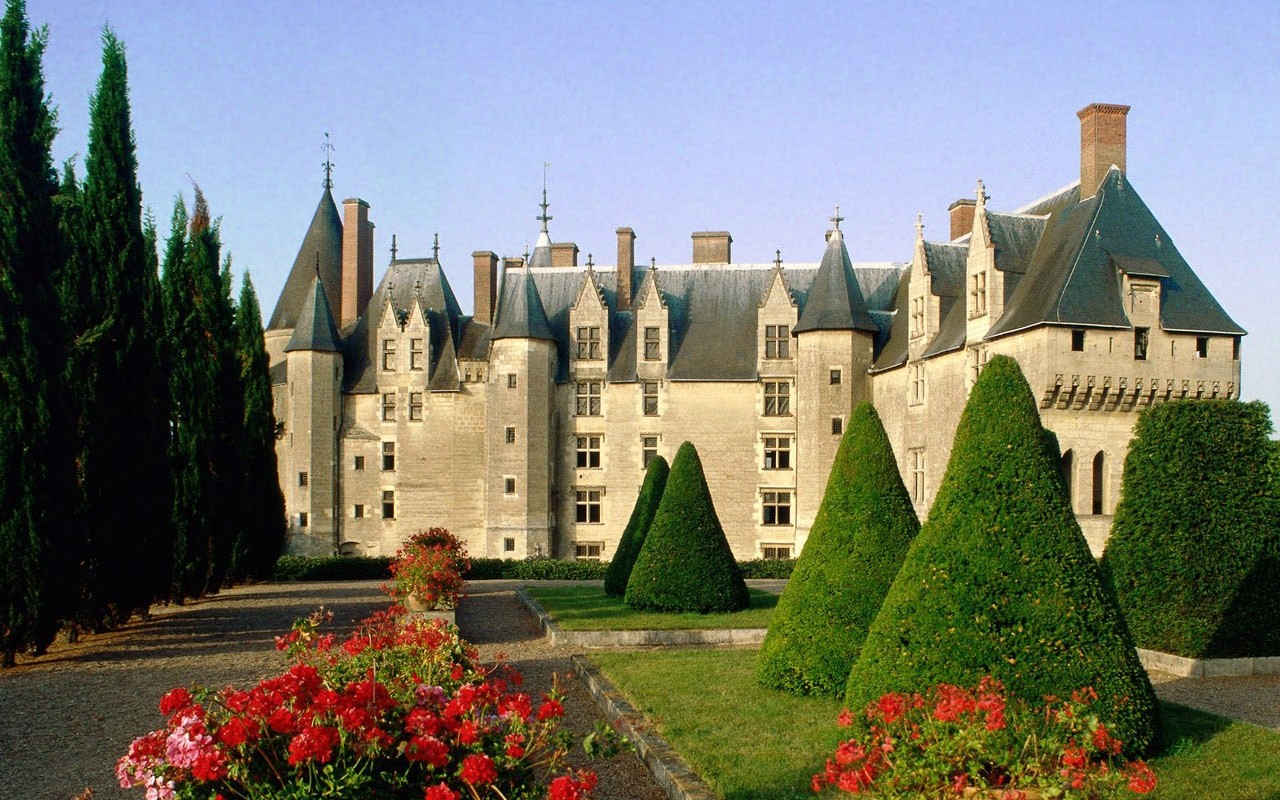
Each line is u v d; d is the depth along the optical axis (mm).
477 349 46219
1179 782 9570
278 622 22828
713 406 43188
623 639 19156
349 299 48406
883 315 42969
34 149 18594
